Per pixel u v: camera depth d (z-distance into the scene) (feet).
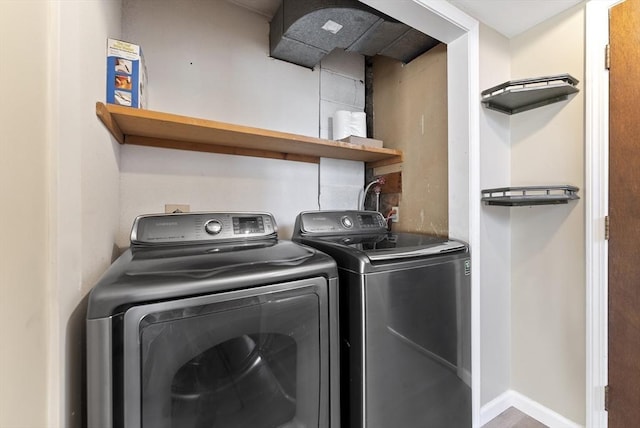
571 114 4.65
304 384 3.00
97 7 2.96
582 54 4.51
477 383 4.81
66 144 1.97
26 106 1.62
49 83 1.80
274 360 2.82
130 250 3.59
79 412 2.21
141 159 4.79
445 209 5.44
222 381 2.56
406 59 6.23
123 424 2.11
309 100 6.59
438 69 5.60
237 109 5.69
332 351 3.18
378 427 3.49
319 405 3.10
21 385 1.59
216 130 4.38
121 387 2.11
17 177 1.57
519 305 5.40
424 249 4.01
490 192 4.87
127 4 4.72
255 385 2.72
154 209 4.87
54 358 1.82
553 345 4.92
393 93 6.66
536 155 5.09
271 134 4.75
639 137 3.94
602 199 4.28
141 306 2.19
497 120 5.26
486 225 5.12
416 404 3.84
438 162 5.59
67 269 1.99
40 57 1.73
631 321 4.03
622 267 4.10
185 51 5.19
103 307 2.06
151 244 3.82
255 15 5.90
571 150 4.65
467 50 4.84
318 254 3.38
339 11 4.76
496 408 5.26
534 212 5.17
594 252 4.36
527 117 5.21
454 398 4.29
